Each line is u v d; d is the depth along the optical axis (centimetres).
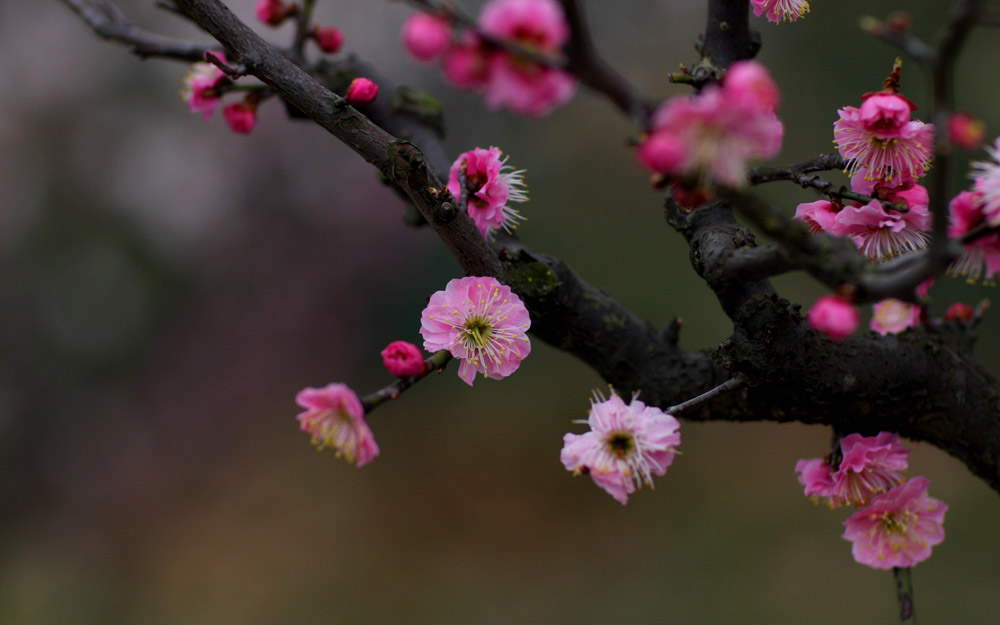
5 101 612
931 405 130
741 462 542
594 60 66
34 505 609
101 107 634
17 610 509
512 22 67
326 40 171
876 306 146
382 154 113
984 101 472
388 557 538
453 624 459
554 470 593
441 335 113
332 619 482
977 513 446
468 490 593
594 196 631
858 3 499
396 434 662
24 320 621
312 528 578
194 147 661
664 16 658
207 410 678
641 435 111
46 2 616
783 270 101
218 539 575
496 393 677
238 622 494
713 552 471
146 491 627
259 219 705
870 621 389
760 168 119
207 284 696
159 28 601
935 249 77
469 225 120
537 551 520
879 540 128
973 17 65
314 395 102
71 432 636
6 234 611
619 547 501
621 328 138
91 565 560
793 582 432
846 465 125
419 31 66
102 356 648
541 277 131
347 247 722
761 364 116
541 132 656
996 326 507
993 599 383
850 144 114
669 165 64
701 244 115
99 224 638
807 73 517
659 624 421
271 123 686
